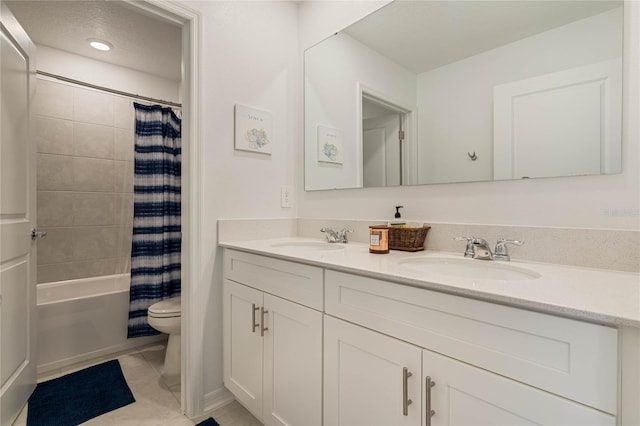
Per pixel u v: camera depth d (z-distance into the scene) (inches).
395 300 34.9
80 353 82.9
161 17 58.7
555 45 42.4
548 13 43.1
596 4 39.5
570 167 41.0
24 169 62.9
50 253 97.3
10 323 57.6
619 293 26.9
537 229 42.6
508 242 43.3
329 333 42.2
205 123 62.0
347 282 40.0
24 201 62.9
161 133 96.7
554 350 24.5
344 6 67.7
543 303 24.5
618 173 37.8
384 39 60.7
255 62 70.1
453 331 30.2
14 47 59.2
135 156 94.2
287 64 76.4
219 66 64.2
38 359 76.4
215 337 64.1
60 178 99.0
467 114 50.3
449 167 52.2
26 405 63.4
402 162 58.1
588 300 24.8
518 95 45.3
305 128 76.1
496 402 27.4
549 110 42.7
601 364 22.5
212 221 63.2
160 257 94.4
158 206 94.8
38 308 76.8
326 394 42.7
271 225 71.7
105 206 107.0
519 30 45.4
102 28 86.2
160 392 69.2
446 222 52.4
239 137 66.9
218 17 64.2
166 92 119.3
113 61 105.5
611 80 38.3
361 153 64.5
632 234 36.1
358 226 63.8
